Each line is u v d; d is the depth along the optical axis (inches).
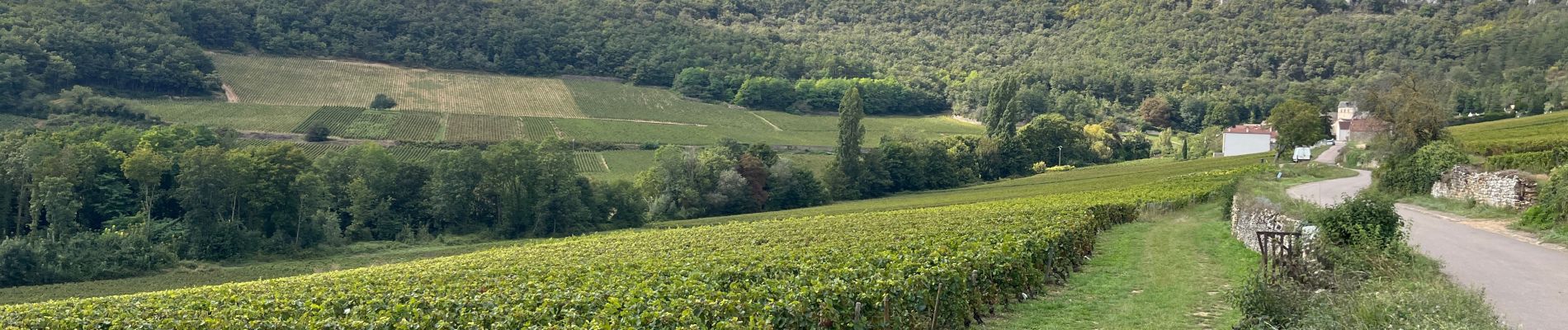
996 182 3976.4
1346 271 684.7
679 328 558.3
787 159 3713.1
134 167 2471.7
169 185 2677.2
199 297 925.8
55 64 4394.7
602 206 3075.8
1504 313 618.5
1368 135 3563.0
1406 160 1644.9
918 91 6806.1
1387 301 567.5
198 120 4303.6
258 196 2534.5
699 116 5748.0
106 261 2149.4
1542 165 1491.1
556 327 578.6
